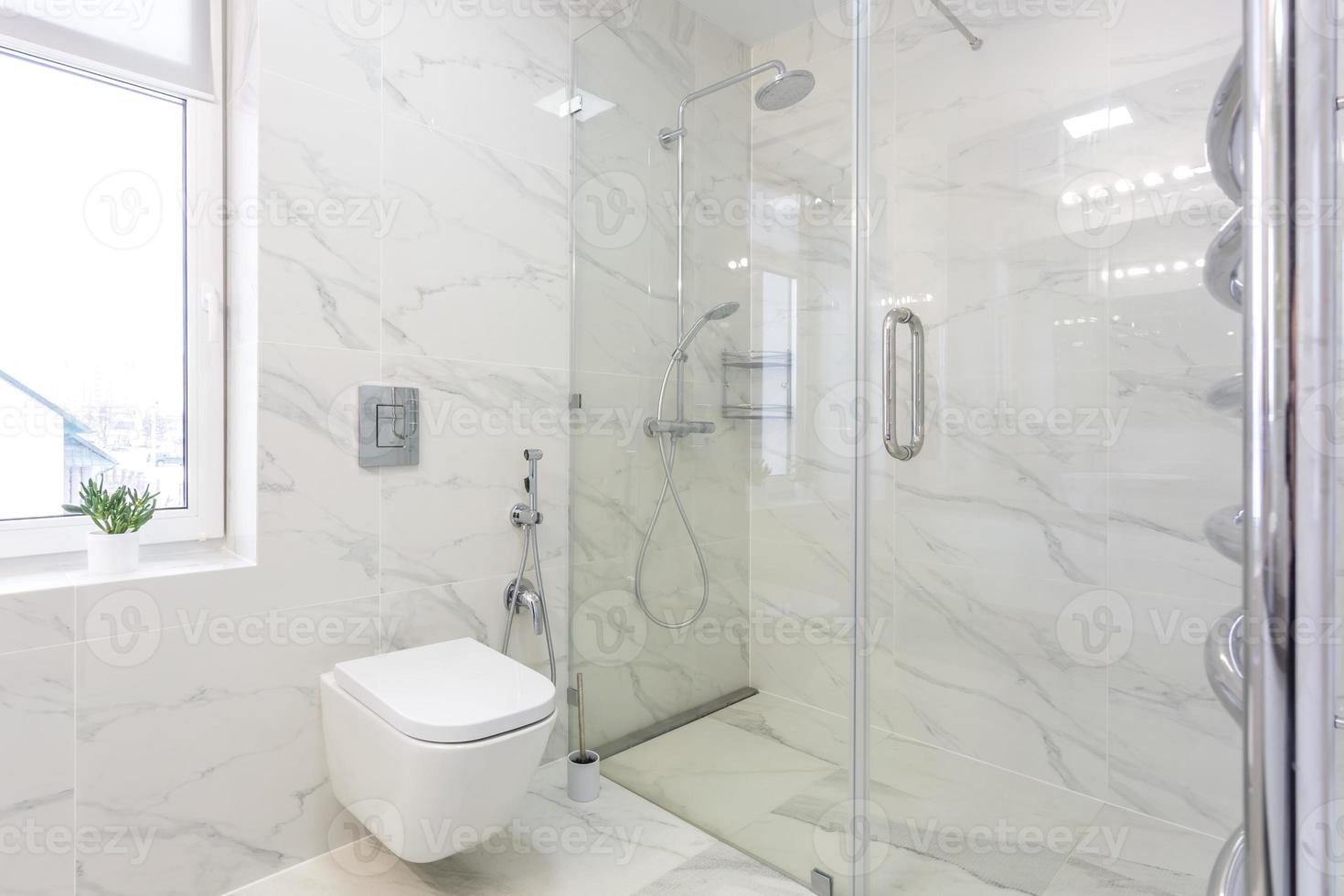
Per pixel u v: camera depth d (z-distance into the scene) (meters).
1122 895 1.24
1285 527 0.29
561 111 2.20
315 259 1.68
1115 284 1.24
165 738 1.46
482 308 1.99
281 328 1.62
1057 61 1.30
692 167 1.89
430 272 1.88
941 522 1.46
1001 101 1.36
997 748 1.39
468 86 1.96
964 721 1.43
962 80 1.41
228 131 1.75
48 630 1.33
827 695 1.64
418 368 1.86
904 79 1.49
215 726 1.53
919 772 1.49
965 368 1.42
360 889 1.58
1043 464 1.32
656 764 1.98
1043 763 1.33
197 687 1.51
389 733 1.37
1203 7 1.16
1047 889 1.32
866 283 1.56
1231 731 1.14
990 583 1.39
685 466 1.92
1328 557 0.29
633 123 2.04
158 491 1.70
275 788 1.62
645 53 2.01
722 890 1.60
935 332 1.46
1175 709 1.19
